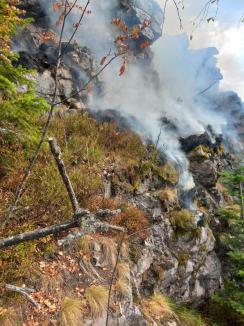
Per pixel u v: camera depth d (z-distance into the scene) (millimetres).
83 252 6535
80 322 5344
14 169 6926
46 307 5297
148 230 8500
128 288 6484
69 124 9539
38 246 6074
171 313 7613
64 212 6621
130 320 6086
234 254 9945
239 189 11133
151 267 8273
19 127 6059
